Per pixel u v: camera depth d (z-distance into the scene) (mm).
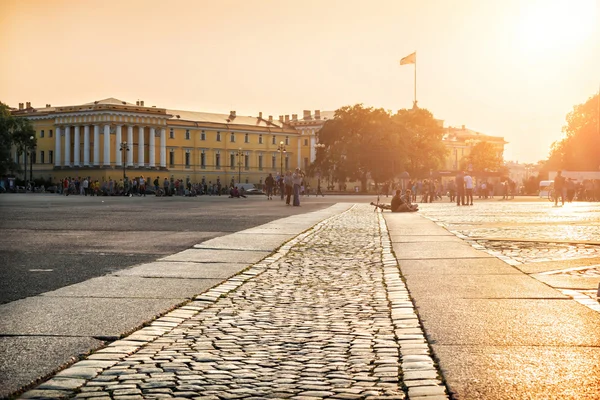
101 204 48906
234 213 33656
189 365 5559
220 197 81062
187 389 4902
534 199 77062
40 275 10789
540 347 6059
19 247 15477
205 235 18969
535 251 14648
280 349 6105
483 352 5883
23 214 32188
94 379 5137
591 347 6055
